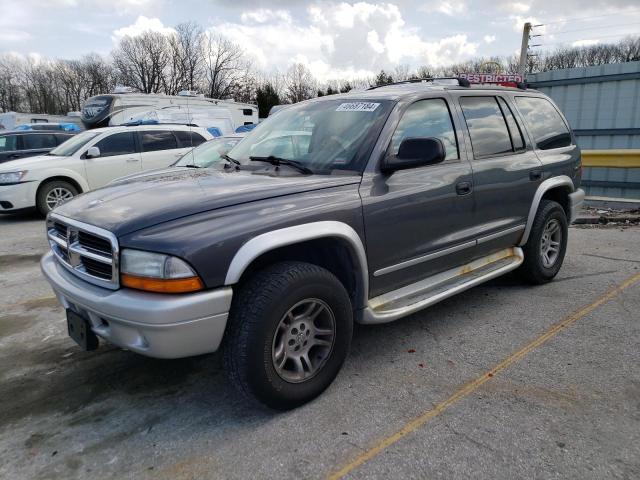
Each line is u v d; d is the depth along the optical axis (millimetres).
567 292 4758
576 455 2473
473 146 3994
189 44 68250
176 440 2674
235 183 3082
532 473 2359
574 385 3104
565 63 57375
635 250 6199
